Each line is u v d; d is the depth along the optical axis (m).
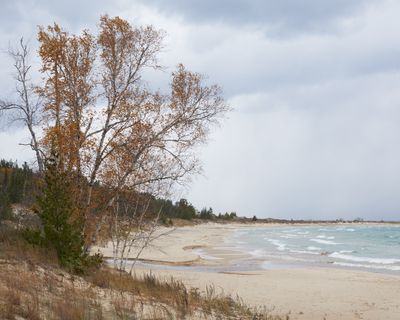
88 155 19.30
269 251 46.81
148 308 11.44
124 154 19.73
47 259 13.35
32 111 19.88
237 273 28.33
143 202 20.62
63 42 19.56
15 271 11.34
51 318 8.55
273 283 24.02
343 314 17.22
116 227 20.48
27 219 19.11
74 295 10.45
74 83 19.84
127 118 19.88
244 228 115.56
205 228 98.25
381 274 28.55
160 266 31.12
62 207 14.66
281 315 16.47
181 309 11.68
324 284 23.97
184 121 20.33
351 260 38.41
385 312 17.62
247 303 18.30
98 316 9.22
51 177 15.78
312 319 16.27
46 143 18.80
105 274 15.05
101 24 20.19
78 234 14.87
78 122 19.42
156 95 20.41
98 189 19.77
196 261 35.41
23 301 9.09
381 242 63.81
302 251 47.16
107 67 20.27
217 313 13.03
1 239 14.27
